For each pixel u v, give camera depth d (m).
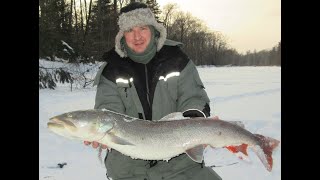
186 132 1.14
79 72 7.82
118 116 1.14
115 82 1.23
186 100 1.21
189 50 30.03
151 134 1.14
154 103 1.21
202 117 1.16
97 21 15.03
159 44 1.21
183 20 28.27
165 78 1.20
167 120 1.16
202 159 1.14
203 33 32.25
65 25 11.47
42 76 6.79
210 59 33.84
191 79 1.22
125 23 1.19
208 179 1.22
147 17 1.18
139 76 1.21
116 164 1.23
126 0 15.55
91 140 1.13
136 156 1.15
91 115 1.12
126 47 1.21
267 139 1.16
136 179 1.22
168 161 1.21
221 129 1.14
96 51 11.66
